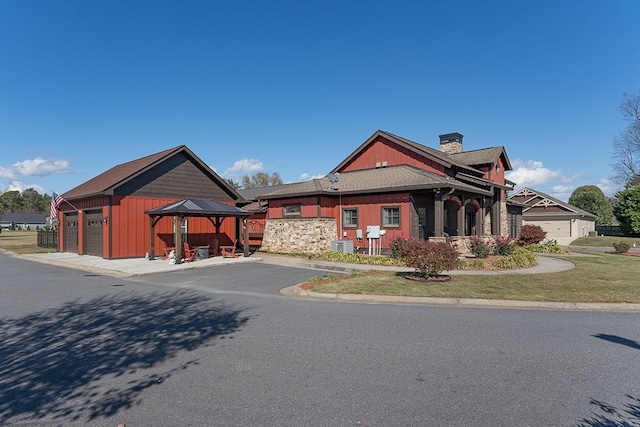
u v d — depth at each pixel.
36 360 4.83
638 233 38.94
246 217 18.67
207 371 4.45
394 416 3.41
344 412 3.48
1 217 91.25
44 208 113.75
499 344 5.46
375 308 7.85
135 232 18.81
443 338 5.73
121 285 10.96
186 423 3.29
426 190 16.73
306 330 6.16
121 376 4.32
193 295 9.34
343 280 10.82
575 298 8.62
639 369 4.56
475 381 4.18
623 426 3.26
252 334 5.93
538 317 7.15
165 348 5.28
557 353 5.10
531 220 38.09
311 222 19.20
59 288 10.38
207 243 21.59
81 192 20.44
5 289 10.22
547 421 3.34
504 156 23.97
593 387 4.04
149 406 3.60
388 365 4.64
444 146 25.38
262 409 3.54
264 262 16.69
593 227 44.53
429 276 10.84
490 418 3.38
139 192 19.00
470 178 19.95
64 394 3.87
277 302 8.47
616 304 8.20
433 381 4.18
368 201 18.48
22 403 3.67
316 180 21.56
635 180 40.84
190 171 21.11
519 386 4.05
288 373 4.39
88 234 20.38
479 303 8.36
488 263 13.96
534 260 14.89
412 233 17.02
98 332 6.07
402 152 21.03
